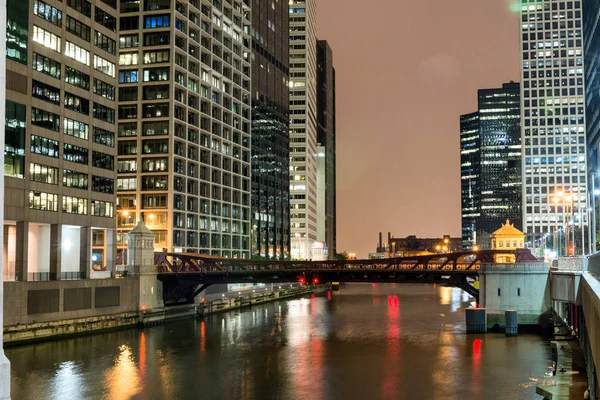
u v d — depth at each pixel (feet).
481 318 280.31
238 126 587.27
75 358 216.54
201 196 501.56
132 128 461.78
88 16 315.78
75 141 303.07
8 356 219.20
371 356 222.28
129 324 304.30
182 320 345.92
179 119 472.44
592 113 594.24
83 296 278.87
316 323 332.80
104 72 328.49
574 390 151.94
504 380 177.47
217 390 171.12
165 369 199.52
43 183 279.49
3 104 39.29
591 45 597.93
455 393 163.84
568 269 237.86
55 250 287.69
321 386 175.22
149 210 454.81
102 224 320.70
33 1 277.03
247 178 602.85
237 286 533.14
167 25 465.88
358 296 625.00
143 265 321.11
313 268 344.08
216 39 545.03
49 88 286.25
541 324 278.87
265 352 232.53
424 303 501.15
